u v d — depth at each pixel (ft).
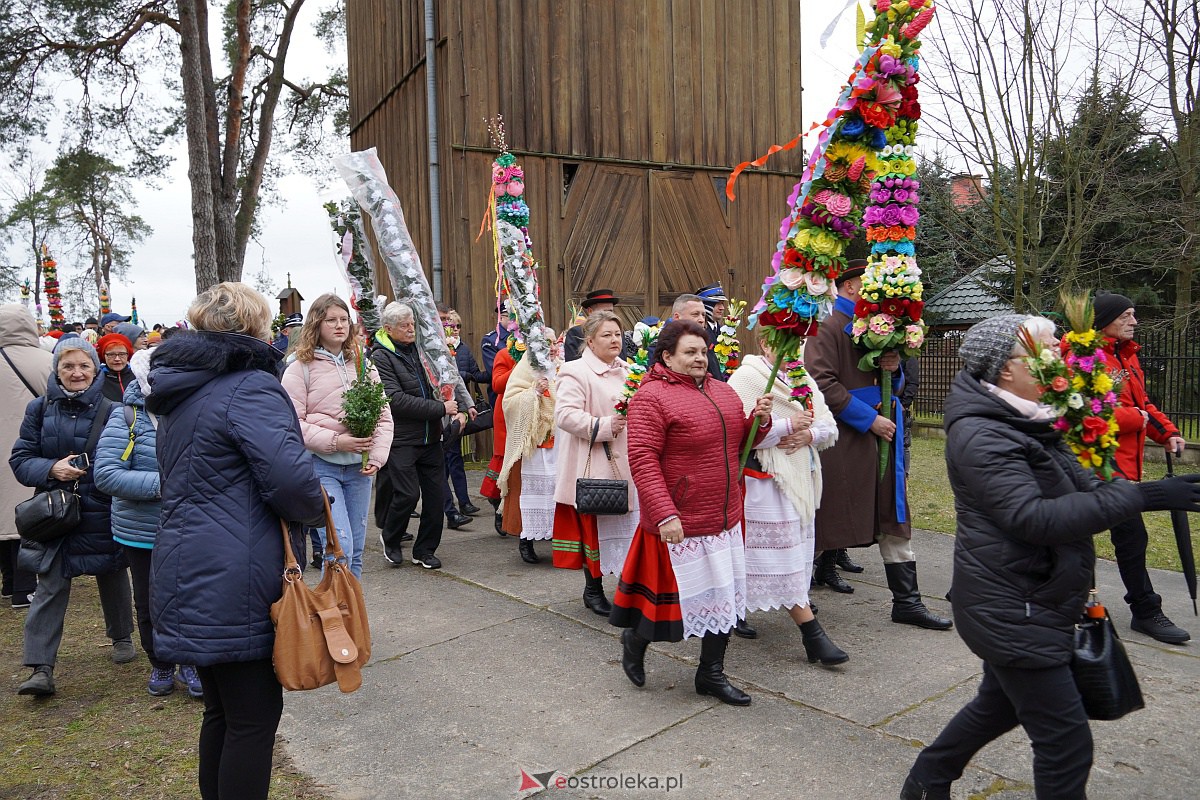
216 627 7.88
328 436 14.19
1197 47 40.98
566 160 35.37
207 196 44.01
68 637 16.06
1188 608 16.01
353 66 49.32
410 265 18.93
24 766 10.89
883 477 15.30
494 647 14.62
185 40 43.09
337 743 11.25
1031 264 41.81
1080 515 7.20
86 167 56.34
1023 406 8.05
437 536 19.88
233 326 8.54
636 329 15.99
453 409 19.25
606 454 15.84
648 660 13.96
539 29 34.65
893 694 12.32
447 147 33.32
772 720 11.55
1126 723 11.27
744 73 39.99
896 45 11.79
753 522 13.32
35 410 13.53
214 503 8.08
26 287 39.88
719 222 39.45
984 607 7.75
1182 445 14.49
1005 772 10.02
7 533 17.81
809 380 14.14
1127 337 14.60
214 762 8.57
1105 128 41.83
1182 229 42.42
